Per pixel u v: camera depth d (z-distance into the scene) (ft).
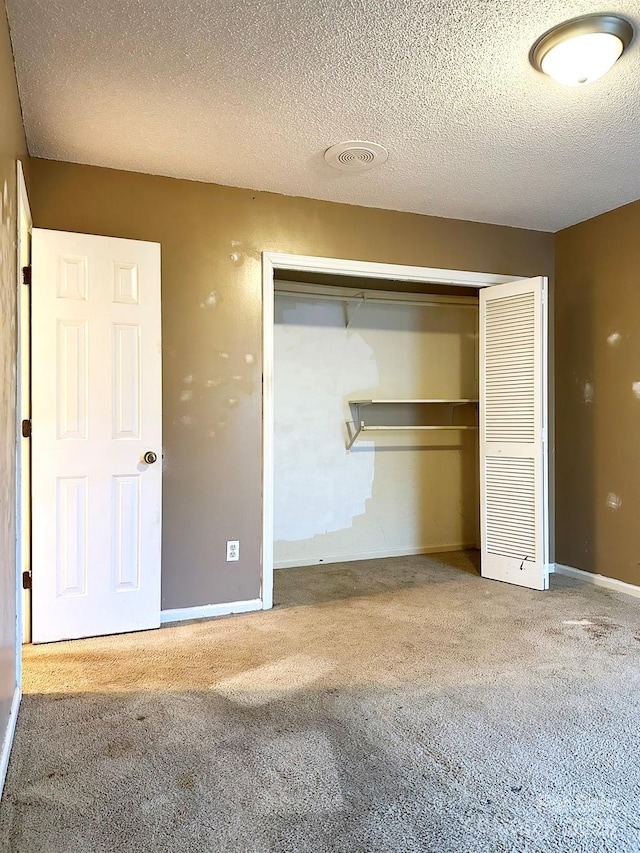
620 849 4.54
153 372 9.41
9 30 6.21
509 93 7.39
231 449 10.43
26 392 8.71
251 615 10.24
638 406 11.34
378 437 15.29
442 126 8.27
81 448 8.97
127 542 9.27
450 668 7.90
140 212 9.85
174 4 5.83
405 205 11.44
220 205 10.37
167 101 7.65
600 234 12.16
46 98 7.56
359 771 5.53
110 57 6.72
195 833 4.69
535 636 9.11
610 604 10.78
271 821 4.83
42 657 8.27
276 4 5.81
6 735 5.71
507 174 9.96
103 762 5.67
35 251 8.71
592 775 5.49
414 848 4.53
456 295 15.64
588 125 8.23
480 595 11.42
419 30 6.20
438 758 5.75
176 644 8.80
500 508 12.50
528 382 11.90
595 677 7.61
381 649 8.59
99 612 9.12
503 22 6.10
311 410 14.57
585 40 6.20
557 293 13.30
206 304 10.27
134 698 7.01
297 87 7.29
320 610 10.51
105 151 9.07
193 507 10.16
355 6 5.83
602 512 12.14
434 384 15.89
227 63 6.81
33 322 8.71
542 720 6.50
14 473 6.83
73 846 4.54
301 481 14.47
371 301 15.14
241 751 5.87
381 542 15.30
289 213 10.86
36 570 8.77
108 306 9.12
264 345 10.66
